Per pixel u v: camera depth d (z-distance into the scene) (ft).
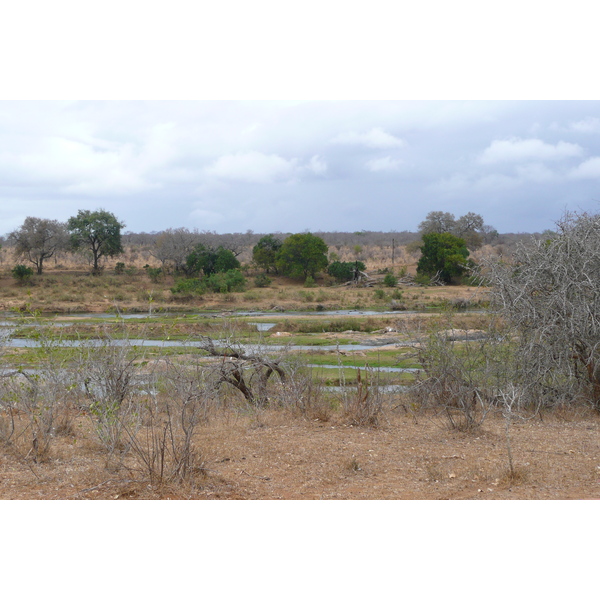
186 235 265.13
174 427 28.50
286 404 34.55
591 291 34.99
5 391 28.50
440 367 34.45
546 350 35.24
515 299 35.35
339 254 357.20
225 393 39.24
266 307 168.55
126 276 245.45
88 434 26.71
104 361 30.60
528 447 26.50
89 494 19.07
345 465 23.02
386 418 32.55
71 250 263.70
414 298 177.68
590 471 22.54
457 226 331.57
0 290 197.16
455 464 23.57
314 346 94.32
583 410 35.01
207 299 181.88
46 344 30.60
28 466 21.85
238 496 19.40
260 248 249.96
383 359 75.05
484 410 32.91
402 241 458.91
